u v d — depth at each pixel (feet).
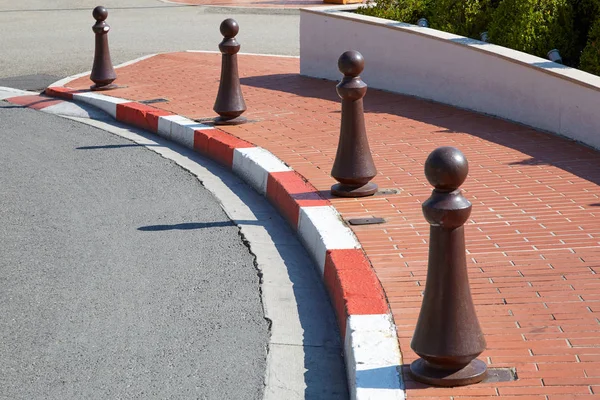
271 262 20.51
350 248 19.17
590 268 17.65
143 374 15.28
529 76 29.55
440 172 13.00
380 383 13.61
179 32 60.18
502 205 21.85
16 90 40.78
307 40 41.22
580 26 34.73
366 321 15.69
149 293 18.70
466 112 32.53
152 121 33.19
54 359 15.83
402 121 31.30
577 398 12.88
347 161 22.57
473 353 13.35
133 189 26.03
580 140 27.50
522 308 15.97
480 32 37.86
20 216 23.63
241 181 26.99
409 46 35.73
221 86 31.19
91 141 31.83
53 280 19.38
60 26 63.41
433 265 13.38
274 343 16.55
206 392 14.69
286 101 35.53
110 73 38.96
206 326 17.19
